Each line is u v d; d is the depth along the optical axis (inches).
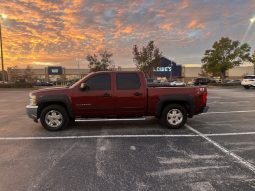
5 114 537.0
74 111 364.2
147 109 371.9
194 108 373.1
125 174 207.0
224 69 2295.8
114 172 211.0
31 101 366.3
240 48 2226.9
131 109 370.3
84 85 363.9
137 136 329.7
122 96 367.2
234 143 293.9
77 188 183.5
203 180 195.3
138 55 2234.3
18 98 982.4
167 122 370.3
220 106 633.0
